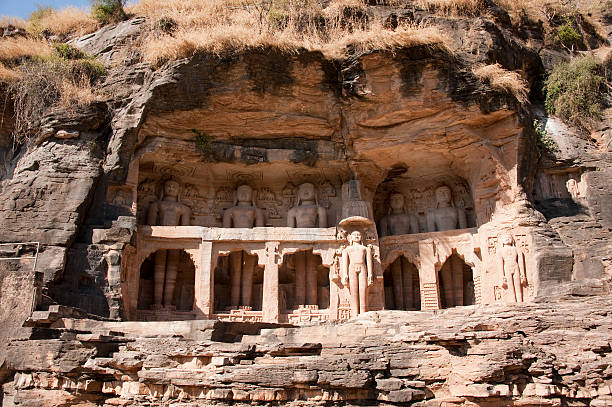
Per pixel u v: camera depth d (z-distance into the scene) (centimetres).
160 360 1391
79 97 1959
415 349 1366
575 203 1923
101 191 1881
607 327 1352
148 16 2277
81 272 1728
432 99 1889
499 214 1906
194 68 1903
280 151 2081
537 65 2289
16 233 1733
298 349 1395
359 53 1877
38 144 1925
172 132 2017
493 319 1417
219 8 2223
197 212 2194
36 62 2111
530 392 1248
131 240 1825
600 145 2100
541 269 1733
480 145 1927
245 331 1558
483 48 1991
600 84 2252
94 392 1403
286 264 2197
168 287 2023
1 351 1477
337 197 2178
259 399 1302
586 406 1239
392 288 2167
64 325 1520
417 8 2155
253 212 2155
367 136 2000
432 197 2203
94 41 2308
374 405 1299
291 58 1909
